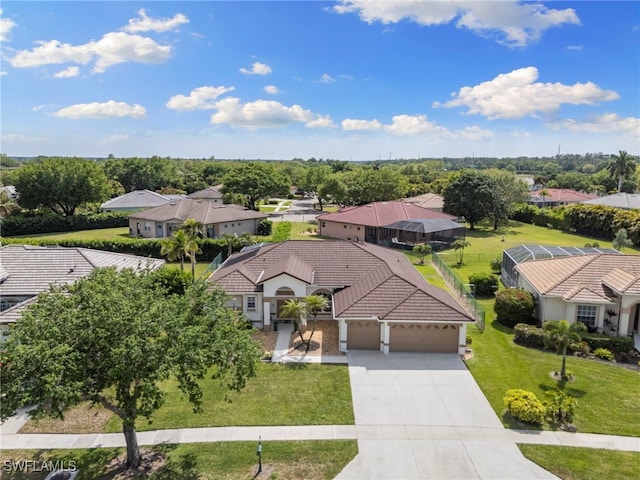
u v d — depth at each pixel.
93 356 14.52
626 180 120.94
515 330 27.64
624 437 18.02
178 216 61.94
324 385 22.16
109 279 16.06
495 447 17.38
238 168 91.00
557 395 19.33
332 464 16.31
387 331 25.58
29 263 29.09
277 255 32.75
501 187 78.31
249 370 16.25
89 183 73.81
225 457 16.64
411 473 15.88
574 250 38.31
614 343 25.50
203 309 17.02
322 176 106.25
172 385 22.19
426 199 83.50
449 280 40.62
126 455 16.70
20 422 19.02
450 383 22.41
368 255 32.56
